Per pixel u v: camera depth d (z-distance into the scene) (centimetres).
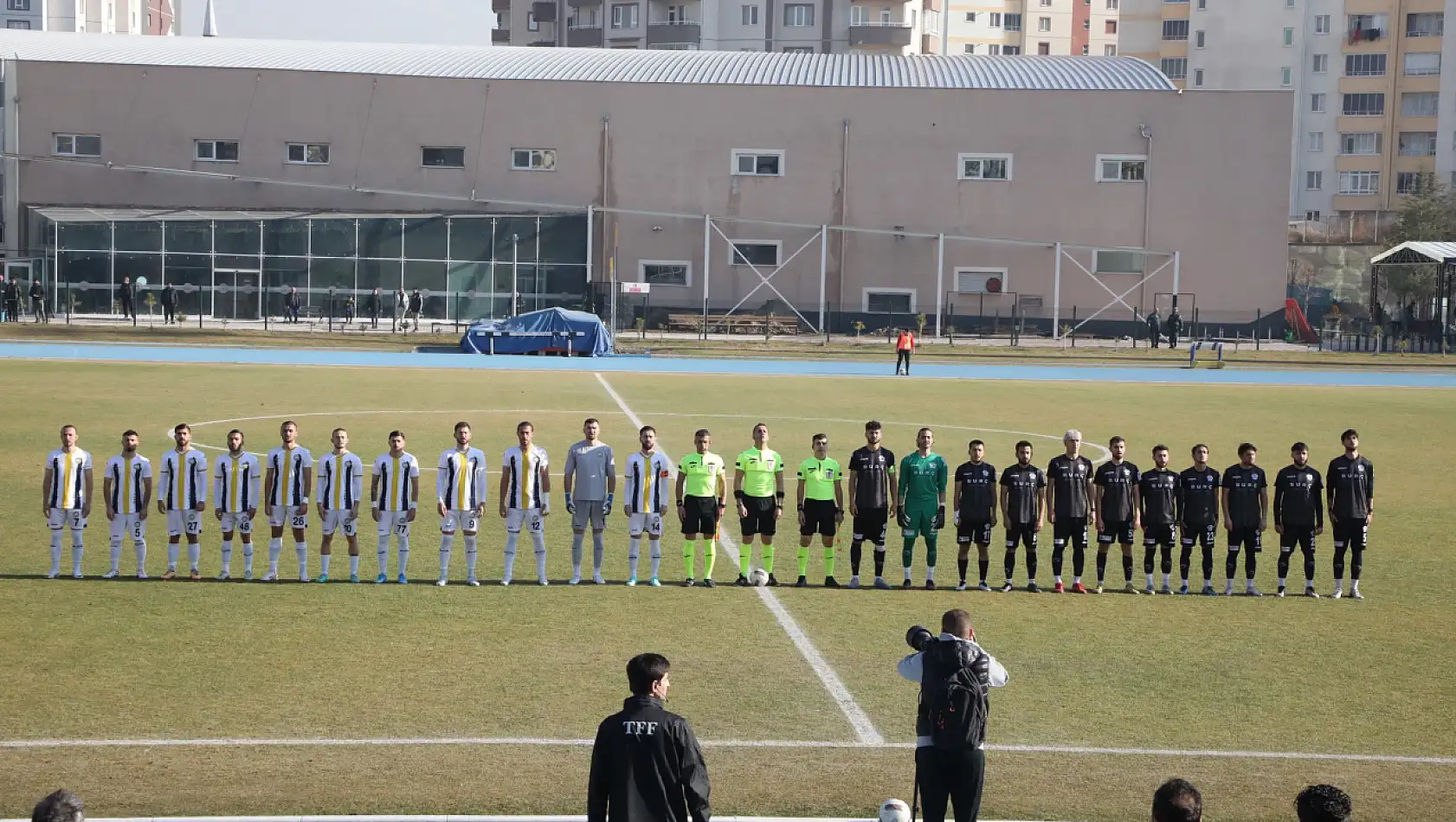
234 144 7275
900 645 1498
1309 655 1491
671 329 7088
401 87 7288
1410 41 11069
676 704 1265
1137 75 7450
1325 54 11319
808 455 2911
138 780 1045
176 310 6844
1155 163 7225
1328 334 7219
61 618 1538
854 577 1817
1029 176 7275
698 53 8044
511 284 7219
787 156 7306
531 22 14038
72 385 3897
